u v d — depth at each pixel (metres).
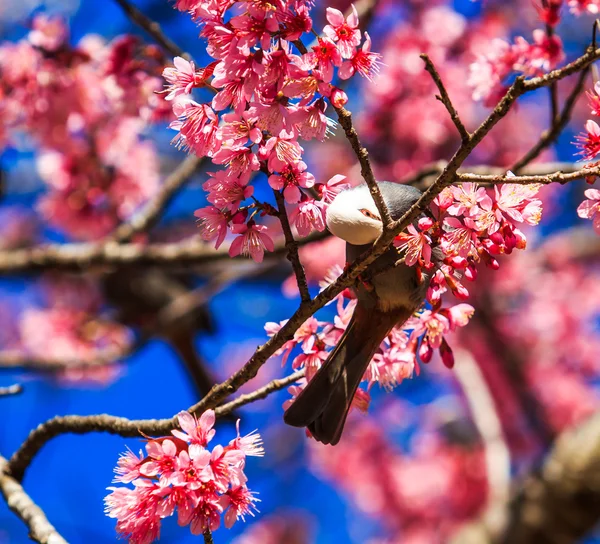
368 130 10.41
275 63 3.49
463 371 11.47
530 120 12.62
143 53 7.51
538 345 13.37
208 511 3.68
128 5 7.38
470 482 13.07
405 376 4.37
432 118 10.17
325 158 12.40
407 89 10.27
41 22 8.55
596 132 3.74
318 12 10.73
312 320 4.39
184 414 3.76
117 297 11.88
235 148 3.63
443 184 3.45
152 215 9.45
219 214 3.83
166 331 10.95
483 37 10.34
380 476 13.23
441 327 4.12
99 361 10.34
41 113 8.59
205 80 3.78
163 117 6.84
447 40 10.30
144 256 9.24
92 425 4.93
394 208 4.30
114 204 9.88
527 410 12.52
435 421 13.74
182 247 9.25
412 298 4.25
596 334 13.70
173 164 12.91
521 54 6.18
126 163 9.87
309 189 4.08
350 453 13.39
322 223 3.79
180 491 3.67
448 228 3.93
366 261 3.72
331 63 3.51
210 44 3.56
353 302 4.49
